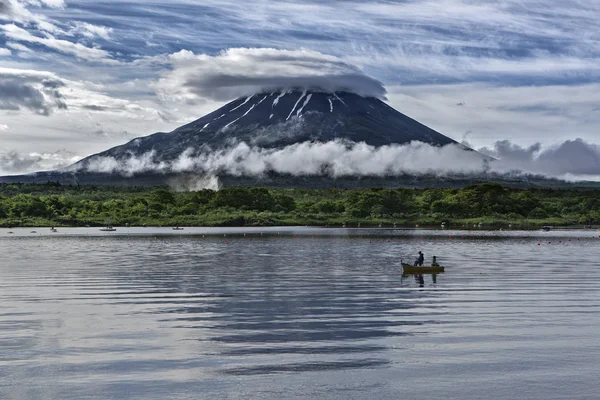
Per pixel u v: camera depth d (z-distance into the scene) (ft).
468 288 203.41
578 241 574.15
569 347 118.83
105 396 92.94
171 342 123.44
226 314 153.58
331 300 176.65
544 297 181.47
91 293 191.83
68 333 131.13
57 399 91.76
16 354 114.62
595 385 97.35
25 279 232.53
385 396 92.94
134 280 229.45
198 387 96.73
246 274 253.65
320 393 94.17
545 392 94.48
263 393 94.17
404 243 518.37
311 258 347.97
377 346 119.96
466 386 97.09
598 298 179.11
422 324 139.95
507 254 383.45
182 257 354.74
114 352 115.96
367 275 249.34
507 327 136.26
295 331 133.18
